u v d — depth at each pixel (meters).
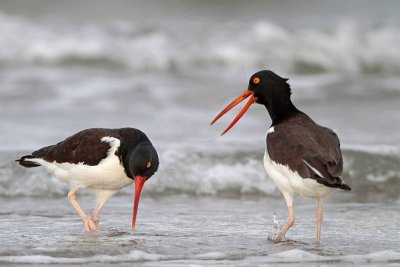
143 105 19.11
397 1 30.83
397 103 19.64
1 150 14.06
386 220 11.31
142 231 10.39
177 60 23.22
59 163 10.45
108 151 10.06
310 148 9.13
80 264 8.59
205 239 9.96
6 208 11.95
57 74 21.88
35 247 9.22
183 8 29.03
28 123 16.95
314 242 9.87
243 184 13.59
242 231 10.51
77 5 27.80
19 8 26.95
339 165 9.08
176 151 14.16
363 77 23.62
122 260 8.76
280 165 9.37
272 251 9.34
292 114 10.29
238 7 30.25
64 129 16.44
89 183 10.38
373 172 14.12
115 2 28.25
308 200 12.93
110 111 18.44
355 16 29.19
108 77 21.81
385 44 25.27
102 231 10.34
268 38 24.64
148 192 13.25
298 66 24.17
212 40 23.88
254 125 17.33
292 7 30.48
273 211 12.02
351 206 12.40
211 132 16.44
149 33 24.28
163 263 8.68
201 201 12.82
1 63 22.52
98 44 23.44
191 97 19.94
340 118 17.84
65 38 23.58
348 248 9.55
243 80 22.00
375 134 16.19
